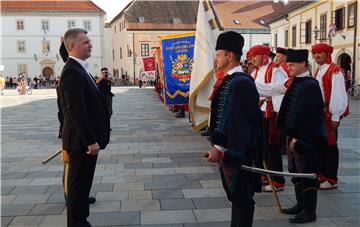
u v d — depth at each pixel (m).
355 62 25.73
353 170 6.69
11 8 57.59
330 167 5.61
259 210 4.91
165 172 6.72
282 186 5.64
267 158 5.11
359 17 25.23
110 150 8.59
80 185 4.23
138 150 8.57
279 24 40.59
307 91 4.34
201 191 5.66
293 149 4.43
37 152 8.57
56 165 7.34
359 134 10.32
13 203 5.28
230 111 3.28
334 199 5.26
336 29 27.98
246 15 53.69
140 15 54.28
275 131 5.46
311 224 4.46
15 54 58.03
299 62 4.44
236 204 3.53
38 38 58.25
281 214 4.77
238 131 3.24
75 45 4.21
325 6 29.67
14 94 35.28
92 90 4.25
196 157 7.82
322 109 4.39
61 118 4.58
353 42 25.83
